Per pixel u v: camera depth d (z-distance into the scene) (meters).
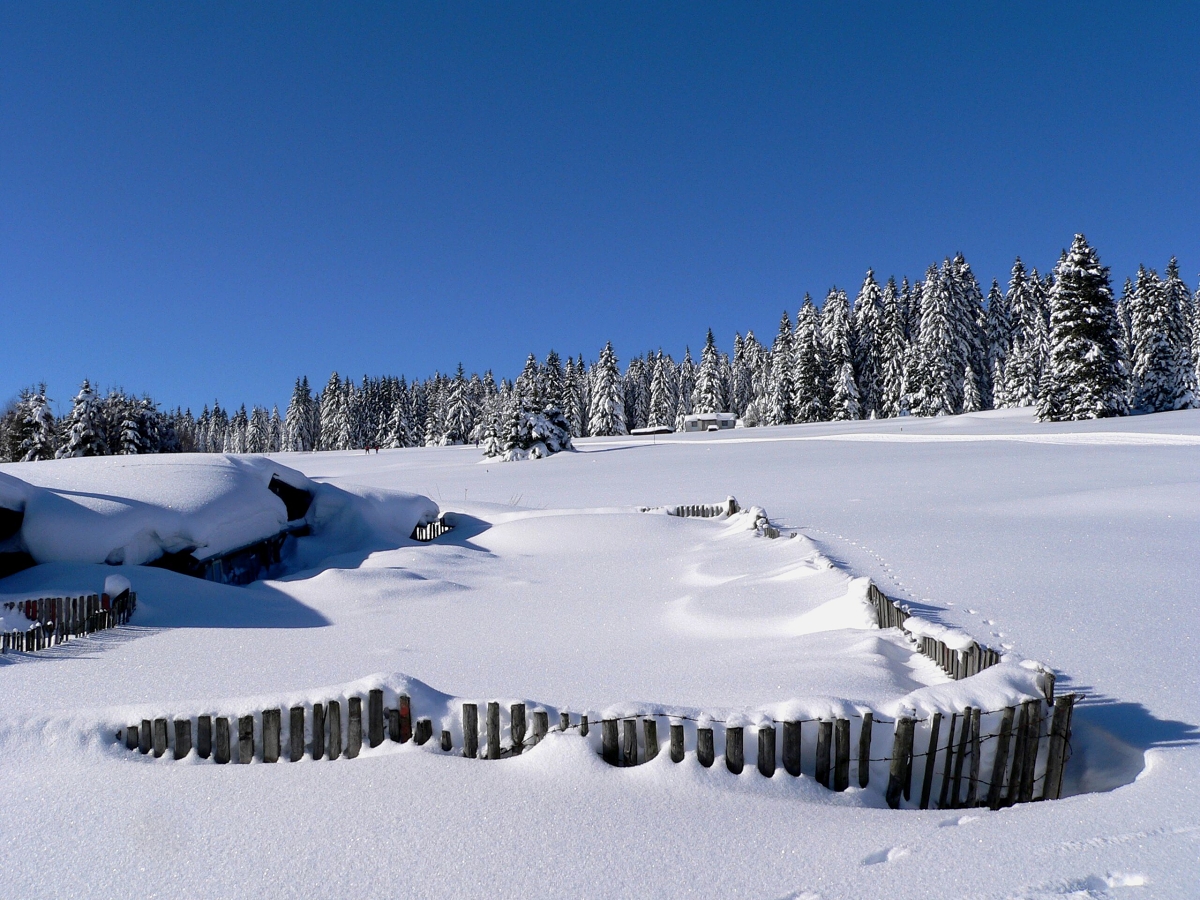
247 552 15.77
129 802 4.46
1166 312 56.28
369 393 118.19
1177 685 5.73
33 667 7.54
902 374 70.00
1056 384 48.94
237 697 5.22
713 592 10.40
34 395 53.22
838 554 12.30
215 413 145.12
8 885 3.74
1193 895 2.99
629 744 4.60
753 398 104.75
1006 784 4.58
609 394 85.75
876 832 3.86
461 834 3.96
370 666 7.46
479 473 40.91
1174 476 20.30
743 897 3.34
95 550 12.29
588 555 16.11
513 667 7.28
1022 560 11.01
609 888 3.46
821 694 5.59
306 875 3.68
